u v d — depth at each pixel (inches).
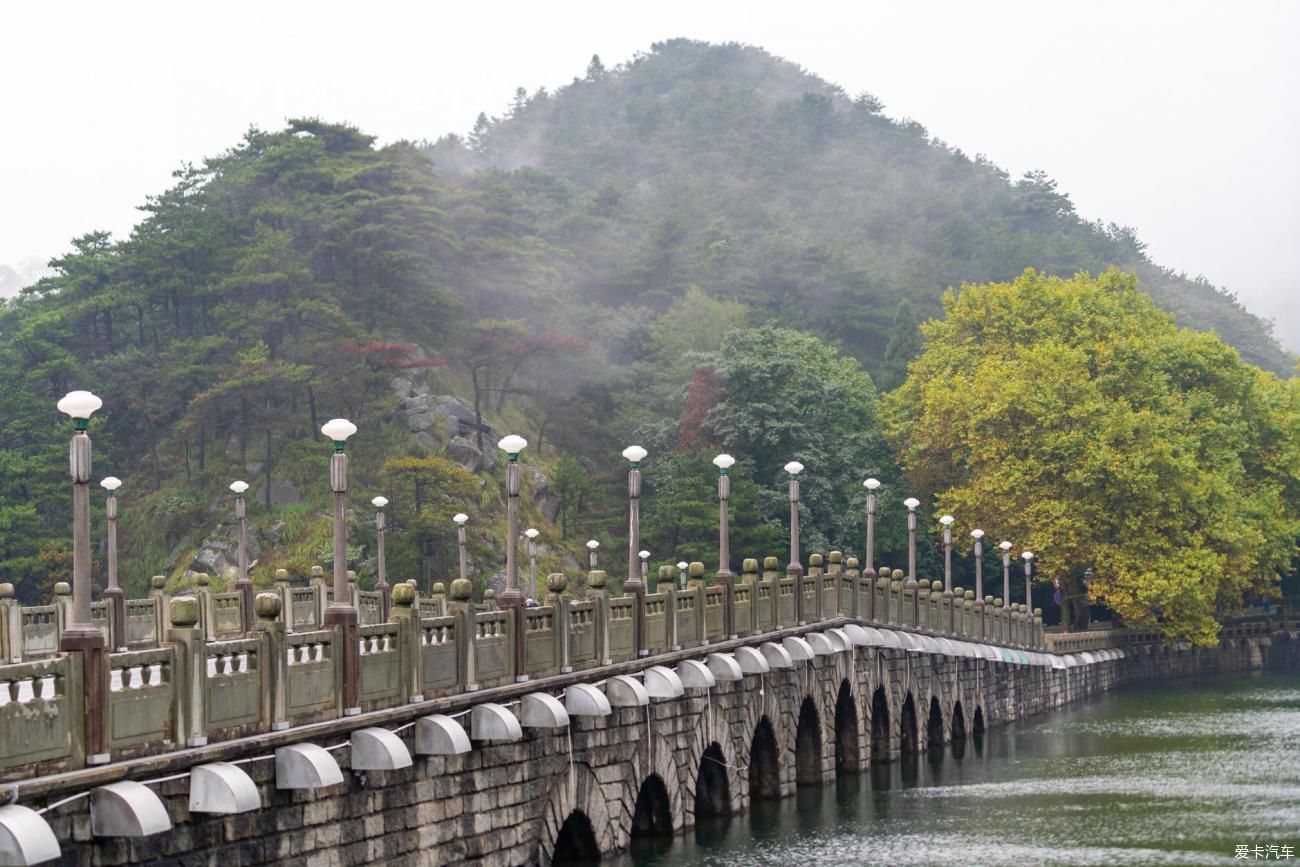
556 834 1315.2
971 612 2883.9
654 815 1605.6
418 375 4352.9
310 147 4810.5
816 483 4217.5
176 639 896.9
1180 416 4153.5
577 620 1406.3
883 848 1628.9
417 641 1132.5
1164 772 2252.7
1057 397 3959.2
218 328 4323.3
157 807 820.0
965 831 1738.4
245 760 928.3
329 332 4281.5
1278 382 5014.8
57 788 788.6
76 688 821.2
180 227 4483.3
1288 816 1847.9
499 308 5022.1
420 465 3720.5
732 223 7755.9
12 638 1451.8
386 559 3617.1
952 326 4478.3
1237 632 4751.5
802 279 6722.4
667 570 1616.6
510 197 5147.6
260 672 963.3
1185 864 1557.6
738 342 4611.2
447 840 1148.5
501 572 3809.1
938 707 2586.1
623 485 4707.2
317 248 4601.4
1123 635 4153.5
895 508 4264.3
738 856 1562.5
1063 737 2751.0
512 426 4667.8
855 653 2199.8
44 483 3695.9
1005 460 3929.6
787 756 1937.7
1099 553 3843.5
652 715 1524.4
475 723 1182.9
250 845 932.0
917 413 4419.3
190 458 4128.9
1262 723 2987.2
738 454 4404.5
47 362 4042.8
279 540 3762.3
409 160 5014.8
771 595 1930.4
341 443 1075.9
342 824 1023.0
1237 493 4281.5
